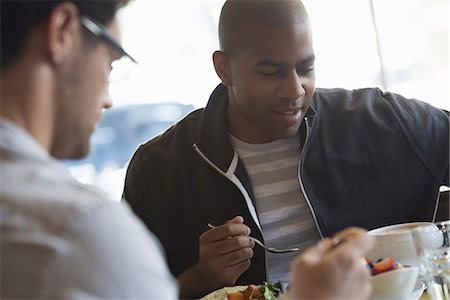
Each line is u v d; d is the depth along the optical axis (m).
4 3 0.79
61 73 0.83
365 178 1.83
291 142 1.86
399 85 3.05
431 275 1.32
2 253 0.73
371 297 1.22
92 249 0.74
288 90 1.69
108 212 0.77
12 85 0.81
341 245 0.80
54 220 0.74
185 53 4.12
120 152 4.27
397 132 1.86
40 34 0.81
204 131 1.87
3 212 0.75
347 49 3.08
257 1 1.70
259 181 1.85
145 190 1.93
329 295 0.77
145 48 4.12
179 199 1.88
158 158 1.92
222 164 1.81
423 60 3.03
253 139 1.85
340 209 1.81
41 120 0.82
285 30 1.67
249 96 1.74
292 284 0.79
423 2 3.00
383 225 1.83
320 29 3.07
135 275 0.75
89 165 4.16
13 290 0.72
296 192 1.84
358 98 1.95
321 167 1.83
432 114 1.89
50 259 0.73
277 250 1.69
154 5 4.00
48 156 0.82
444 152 1.86
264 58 1.69
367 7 3.04
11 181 0.77
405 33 3.03
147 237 0.80
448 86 3.01
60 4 0.81
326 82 3.09
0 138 0.79
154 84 4.25
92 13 0.85
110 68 0.95
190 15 4.04
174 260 1.89
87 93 0.86
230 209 1.83
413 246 1.40
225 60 1.81
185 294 1.63
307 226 1.83
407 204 1.85
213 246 1.59
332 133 1.87
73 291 0.73
